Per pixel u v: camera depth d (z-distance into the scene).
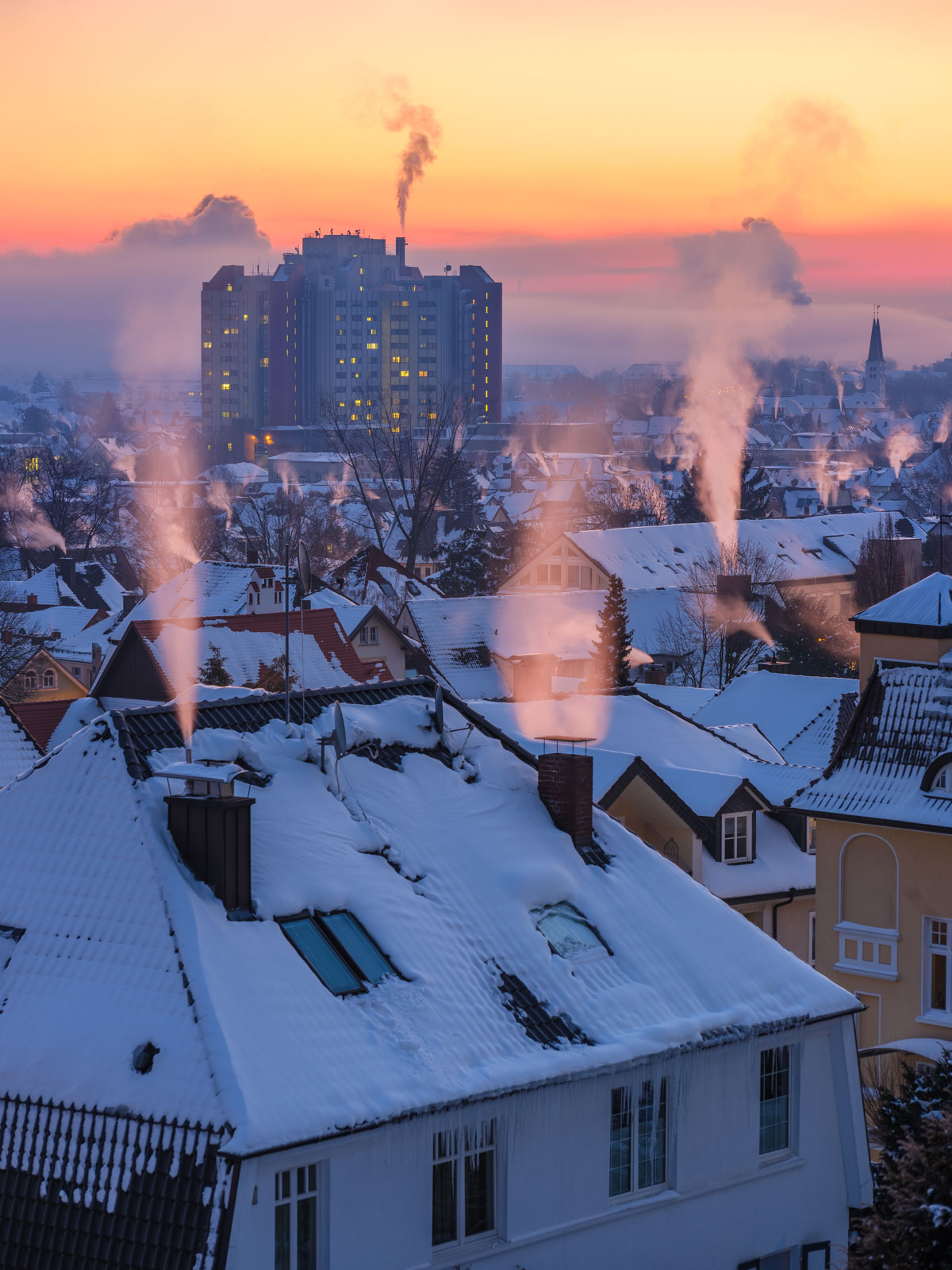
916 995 33.84
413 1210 19.38
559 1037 21.36
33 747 38.47
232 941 19.73
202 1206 17.23
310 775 23.86
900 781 34.41
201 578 95.06
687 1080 22.67
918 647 35.34
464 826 24.55
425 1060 19.61
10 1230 18.27
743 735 55.94
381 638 91.94
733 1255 23.39
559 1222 21.11
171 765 20.92
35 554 173.62
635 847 26.17
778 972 24.75
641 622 111.62
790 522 144.88
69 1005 19.45
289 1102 17.91
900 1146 22.33
